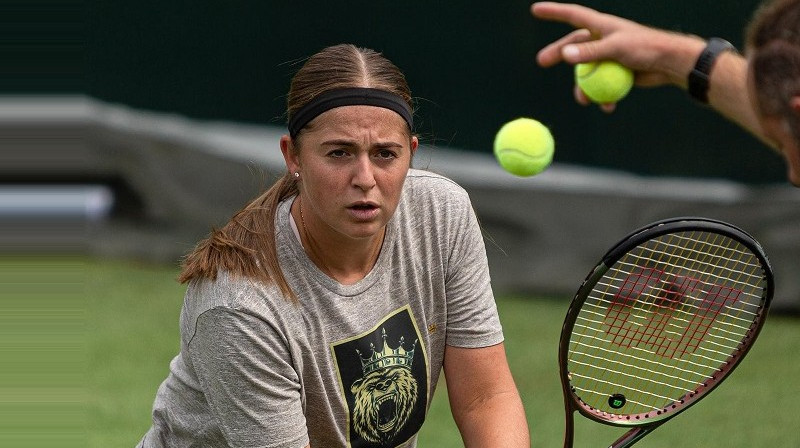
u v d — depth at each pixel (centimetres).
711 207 2475
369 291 918
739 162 2531
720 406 1844
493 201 2602
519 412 987
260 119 2939
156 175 2836
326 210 853
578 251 2564
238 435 892
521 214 2592
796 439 1675
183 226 2836
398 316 941
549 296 2578
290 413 892
